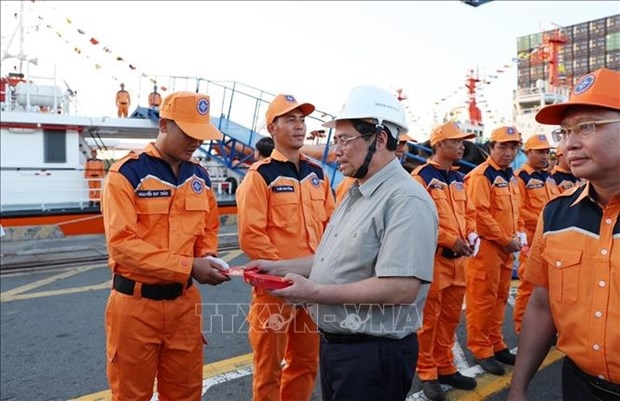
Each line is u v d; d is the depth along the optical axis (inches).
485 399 135.2
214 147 469.4
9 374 148.7
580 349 59.6
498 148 167.0
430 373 135.6
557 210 64.5
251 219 114.7
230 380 145.1
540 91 578.9
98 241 380.8
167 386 99.7
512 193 169.5
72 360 159.9
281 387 120.3
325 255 78.4
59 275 284.4
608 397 58.1
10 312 212.8
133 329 91.7
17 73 442.6
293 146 123.1
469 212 156.1
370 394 71.6
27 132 384.5
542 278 67.7
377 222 71.0
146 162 94.8
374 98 74.2
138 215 93.7
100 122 418.3
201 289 252.2
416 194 70.4
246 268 88.8
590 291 58.2
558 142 60.7
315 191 127.0
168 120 93.4
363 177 75.9
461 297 143.4
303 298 69.6
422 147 256.4
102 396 135.0
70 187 400.5
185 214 97.6
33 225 374.9
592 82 54.7
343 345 74.3
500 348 160.4
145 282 91.7
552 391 138.3
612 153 54.1
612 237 56.9
